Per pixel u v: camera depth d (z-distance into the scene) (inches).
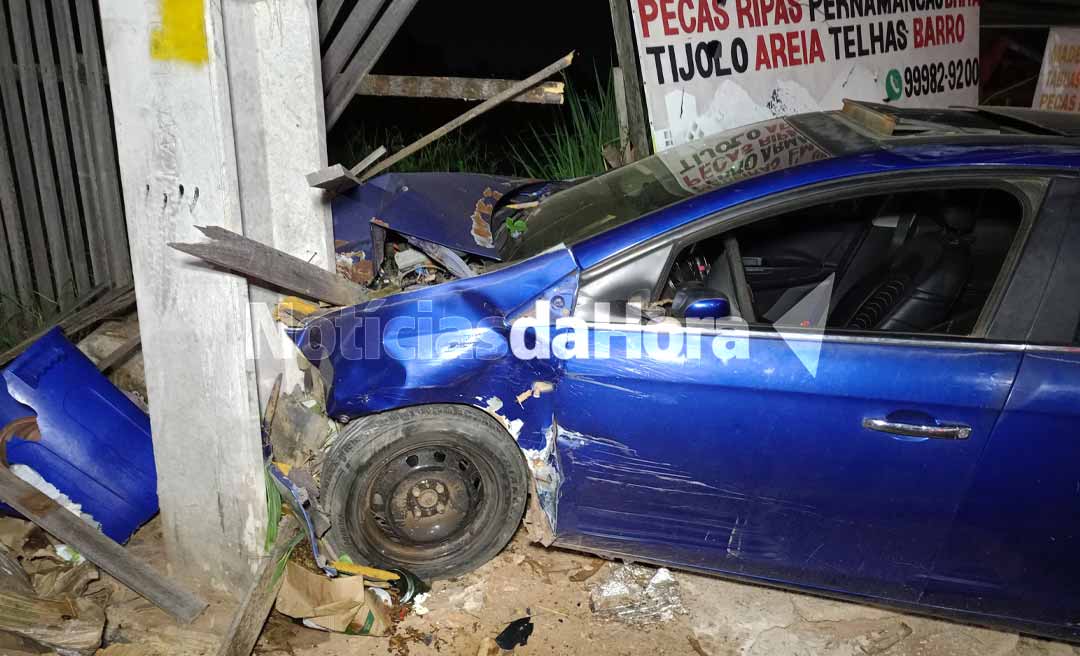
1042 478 96.0
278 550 111.9
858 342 99.8
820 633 115.0
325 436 121.6
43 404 117.2
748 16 198.5
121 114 104.0
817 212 138.3
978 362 97.0
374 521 117.6
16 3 168.9
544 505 113.0
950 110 131.7
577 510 111.4
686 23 191.5
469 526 119.6
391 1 163.8
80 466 119.8
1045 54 254.2
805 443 100.4
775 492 103.4
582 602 119.9
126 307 176.6
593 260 106.6
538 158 280.7
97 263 185.8
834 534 104.6
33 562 120.2
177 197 104.6
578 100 245.9
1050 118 119.8
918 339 99.3
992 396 95.9
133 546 129.8
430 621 115.6
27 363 116.4
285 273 108.3
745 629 115.6
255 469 112.9
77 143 178.5
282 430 121.3
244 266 102.0
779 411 100.3
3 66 171.9
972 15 237.8
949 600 106.2
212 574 121.2
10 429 115.2
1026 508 97.4
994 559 101.4
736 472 103.6
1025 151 102.1
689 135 195.9
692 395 102.3
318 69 116.7
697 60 193.9
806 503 103.3
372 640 112.6
